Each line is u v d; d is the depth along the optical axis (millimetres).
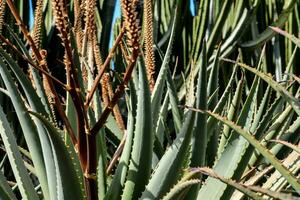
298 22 6832
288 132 2598
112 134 3068
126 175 2180
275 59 6664
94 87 1980
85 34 2330
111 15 6770
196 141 2150
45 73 1933
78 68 2355
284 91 1754
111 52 1974
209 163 2621
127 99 2662
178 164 2051
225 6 6289
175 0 6688
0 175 2145
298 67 6602
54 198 2080
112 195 2170
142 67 2104
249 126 2512
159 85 2434
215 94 2807
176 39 6707
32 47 2010
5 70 2117
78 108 1960
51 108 2326
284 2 7148
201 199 2145
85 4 2463
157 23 6887
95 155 1984
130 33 1882
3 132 2211
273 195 1496
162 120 2820
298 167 2119
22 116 2152
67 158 1951
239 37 6379
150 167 2125
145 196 2047
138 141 2121
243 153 2129
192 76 3068
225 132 2793
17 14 1986
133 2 1878
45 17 6559
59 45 6410
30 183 2195
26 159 3389
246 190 1538
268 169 2168
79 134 1991
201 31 6480
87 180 1991
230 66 6305
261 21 7117
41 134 2068
